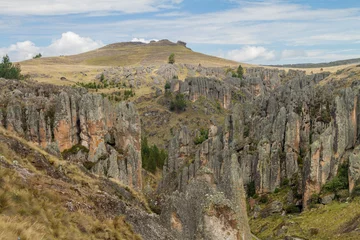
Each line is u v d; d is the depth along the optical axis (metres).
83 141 90.56
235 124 158.25
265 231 112.12
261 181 135.00
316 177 117.50
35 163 40.72
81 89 131.62
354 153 115.88
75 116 91.81
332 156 120.44
